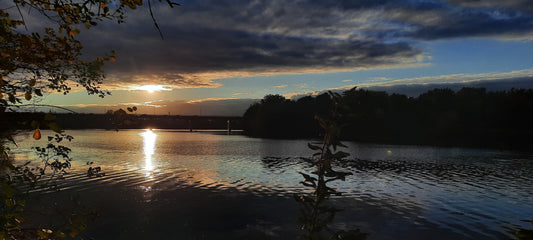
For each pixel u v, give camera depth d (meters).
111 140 88.69
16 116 3.09
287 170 33.19
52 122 2.64
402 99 129.25
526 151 57.16
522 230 1.90
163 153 50.62
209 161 40.62
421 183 26.97
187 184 25.41
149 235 14.22
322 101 140.75
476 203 20.47
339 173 2.21
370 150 58.28
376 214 17.78
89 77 5.03
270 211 18.20
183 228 15.22
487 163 40.72
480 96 127.56
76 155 45.69
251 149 59.50
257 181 27.16
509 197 22.19
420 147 65.38
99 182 24.64
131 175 28.86
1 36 3.52
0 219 3.01
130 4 2.83
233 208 18.73
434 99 130.75
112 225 15.19
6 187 3.06
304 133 133.00
